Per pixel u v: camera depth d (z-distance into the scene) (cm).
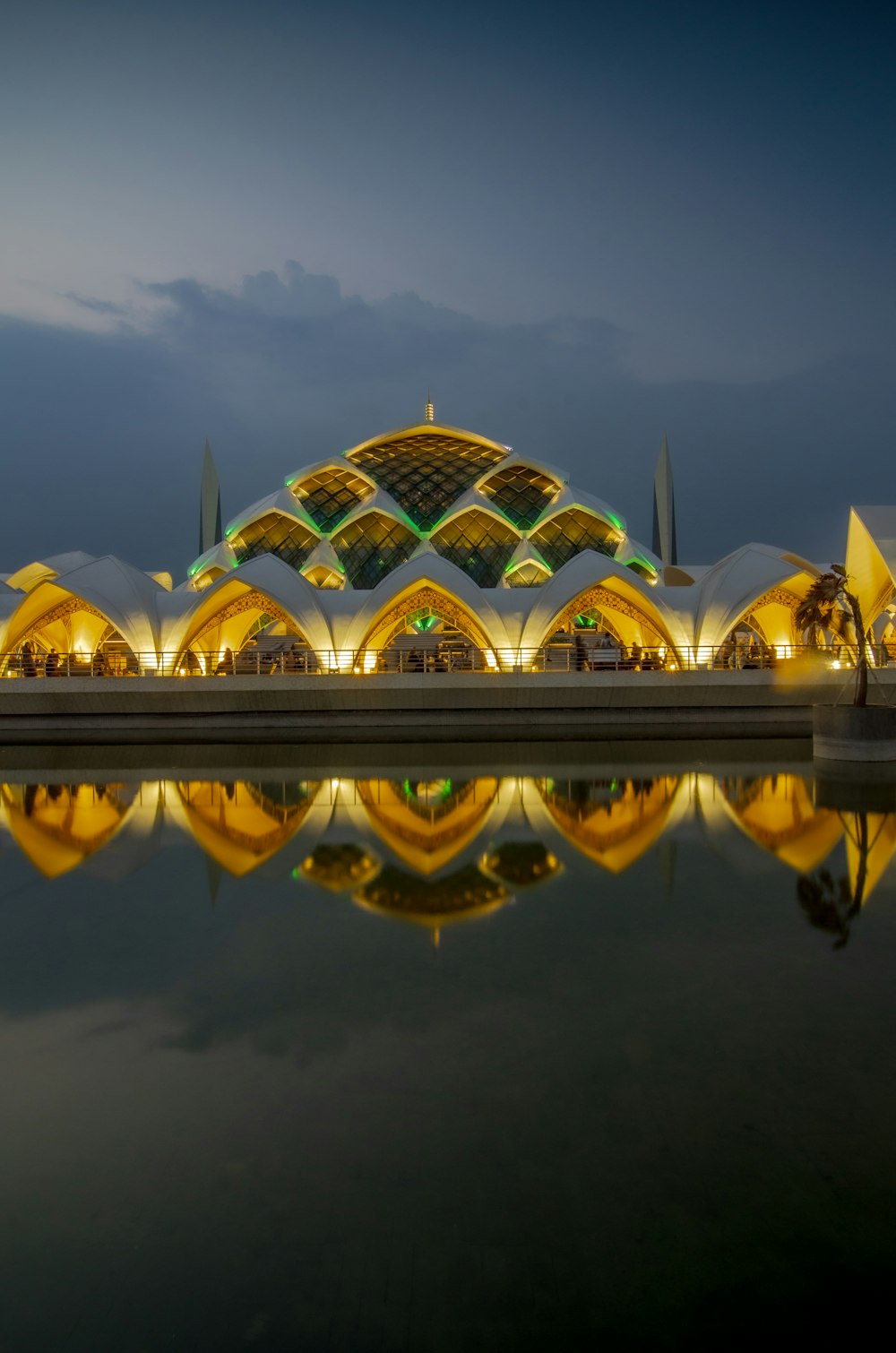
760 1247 355
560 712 2500
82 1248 364
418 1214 379
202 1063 516
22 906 827
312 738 2281
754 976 629
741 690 2480
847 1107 454
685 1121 443
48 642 3322
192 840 1084
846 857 955
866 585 2917
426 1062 511
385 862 964
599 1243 360
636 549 3631
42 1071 510
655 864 936
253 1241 366
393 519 3453
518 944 702
